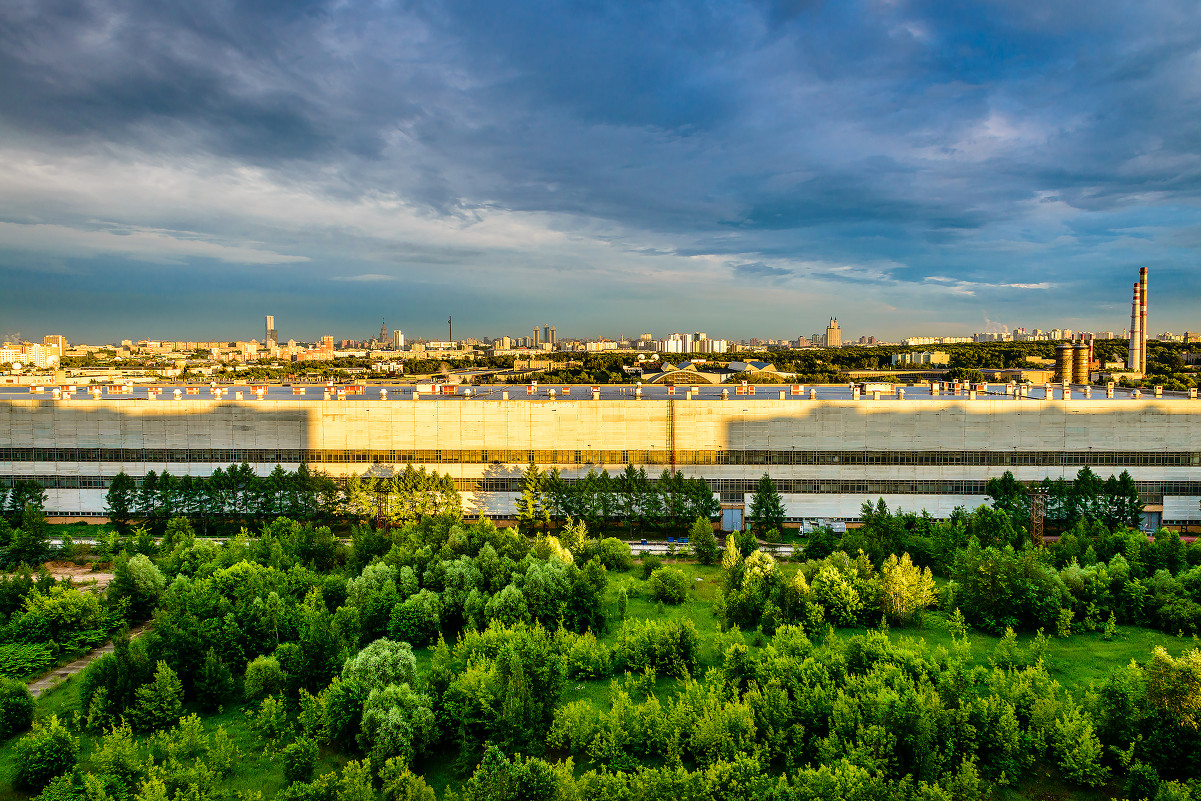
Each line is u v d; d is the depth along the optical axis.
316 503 117.19
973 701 56.25
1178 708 53.03
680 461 122.81
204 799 46.72
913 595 78.44
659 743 54.78
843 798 45.75
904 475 120.06
